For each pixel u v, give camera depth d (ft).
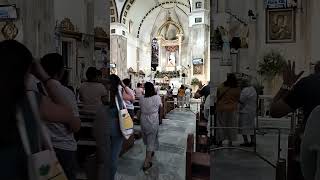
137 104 35.35
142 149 23.02
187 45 102.37
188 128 33.42
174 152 21.90
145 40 106.01
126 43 92.07
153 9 102.06
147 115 18.13
